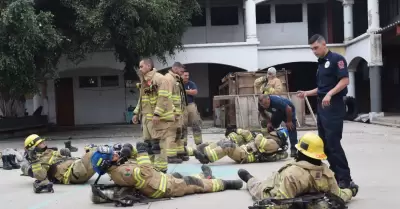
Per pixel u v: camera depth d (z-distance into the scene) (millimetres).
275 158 8008
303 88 25844
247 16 20953
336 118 4992
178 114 7637
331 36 24156
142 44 15641
